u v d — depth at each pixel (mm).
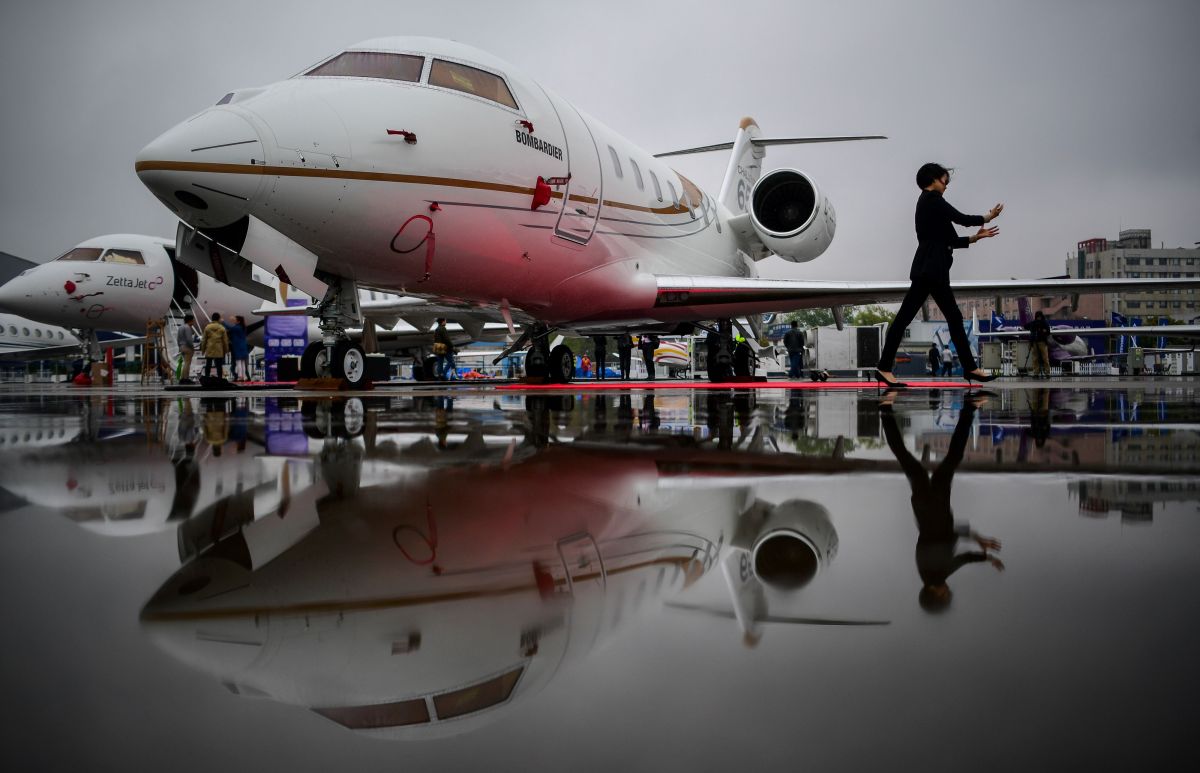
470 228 7426
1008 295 10750
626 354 18359
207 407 5598
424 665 625
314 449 2574
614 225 9430
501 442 2773
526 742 462
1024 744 465
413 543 1144
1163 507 1435
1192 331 39219
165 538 1204
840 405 5121
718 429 3305
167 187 6082
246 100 6484
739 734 480
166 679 594
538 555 1056
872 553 1057
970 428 3361
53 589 899
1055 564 990
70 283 18828
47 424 3998
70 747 463
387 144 6734
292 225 6590
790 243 12617
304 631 720
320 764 430
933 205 6719
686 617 761
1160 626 731
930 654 649
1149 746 466
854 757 445
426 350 25391
